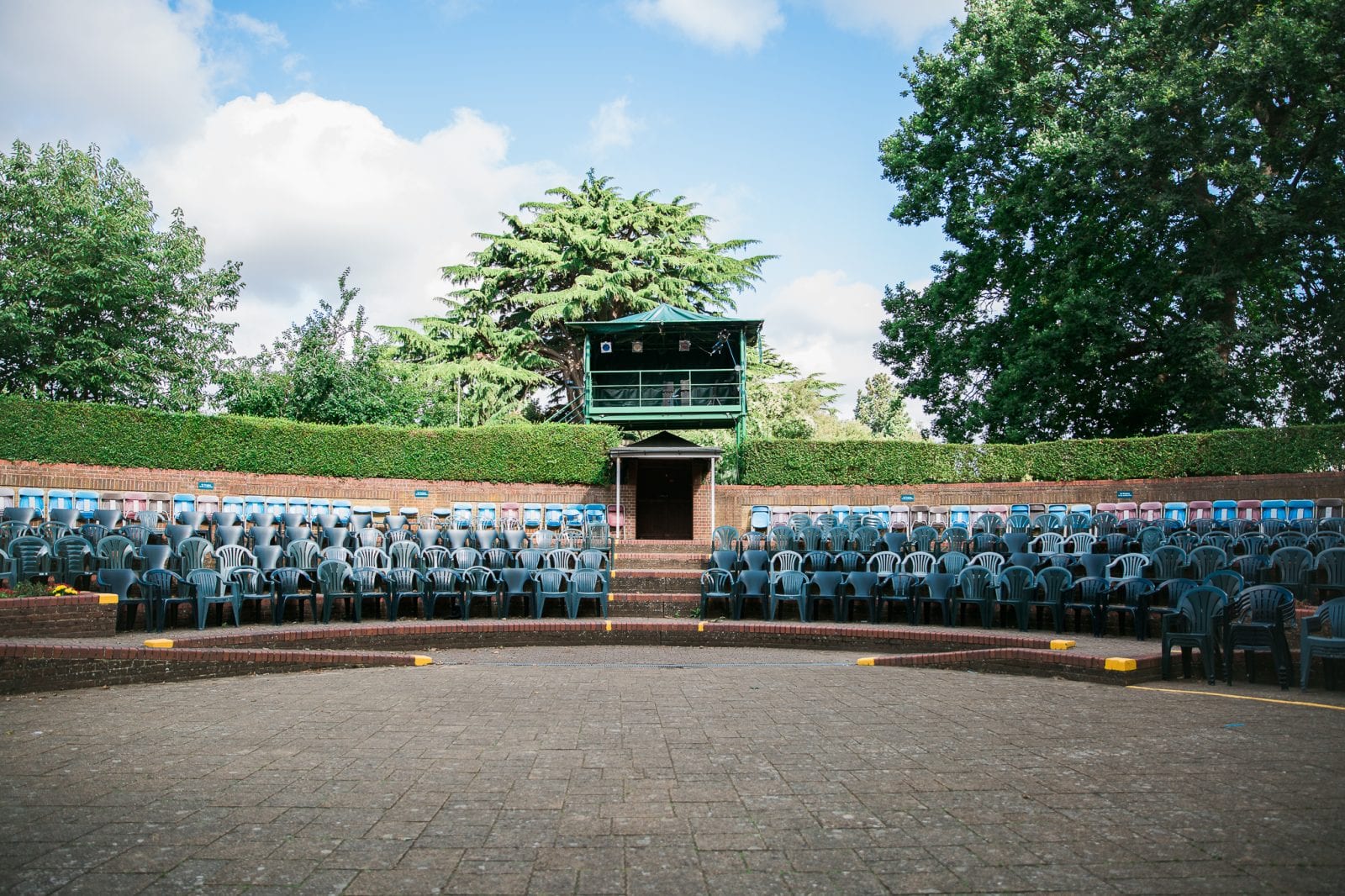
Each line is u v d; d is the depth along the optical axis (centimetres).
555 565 1758
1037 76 2830
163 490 2067
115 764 591
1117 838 442
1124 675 940
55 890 380
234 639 1219
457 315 4106
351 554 1641
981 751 627
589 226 4156
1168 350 2758
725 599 1712
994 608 1502
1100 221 2991
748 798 520
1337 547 1248
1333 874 392
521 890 386
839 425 4222
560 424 2592
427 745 653
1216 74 2441
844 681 992
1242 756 604
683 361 3222
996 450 2458
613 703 835
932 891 381
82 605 1173
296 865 413
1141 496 2294
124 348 2516
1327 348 2775
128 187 2697
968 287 3266
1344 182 2492
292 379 2683
